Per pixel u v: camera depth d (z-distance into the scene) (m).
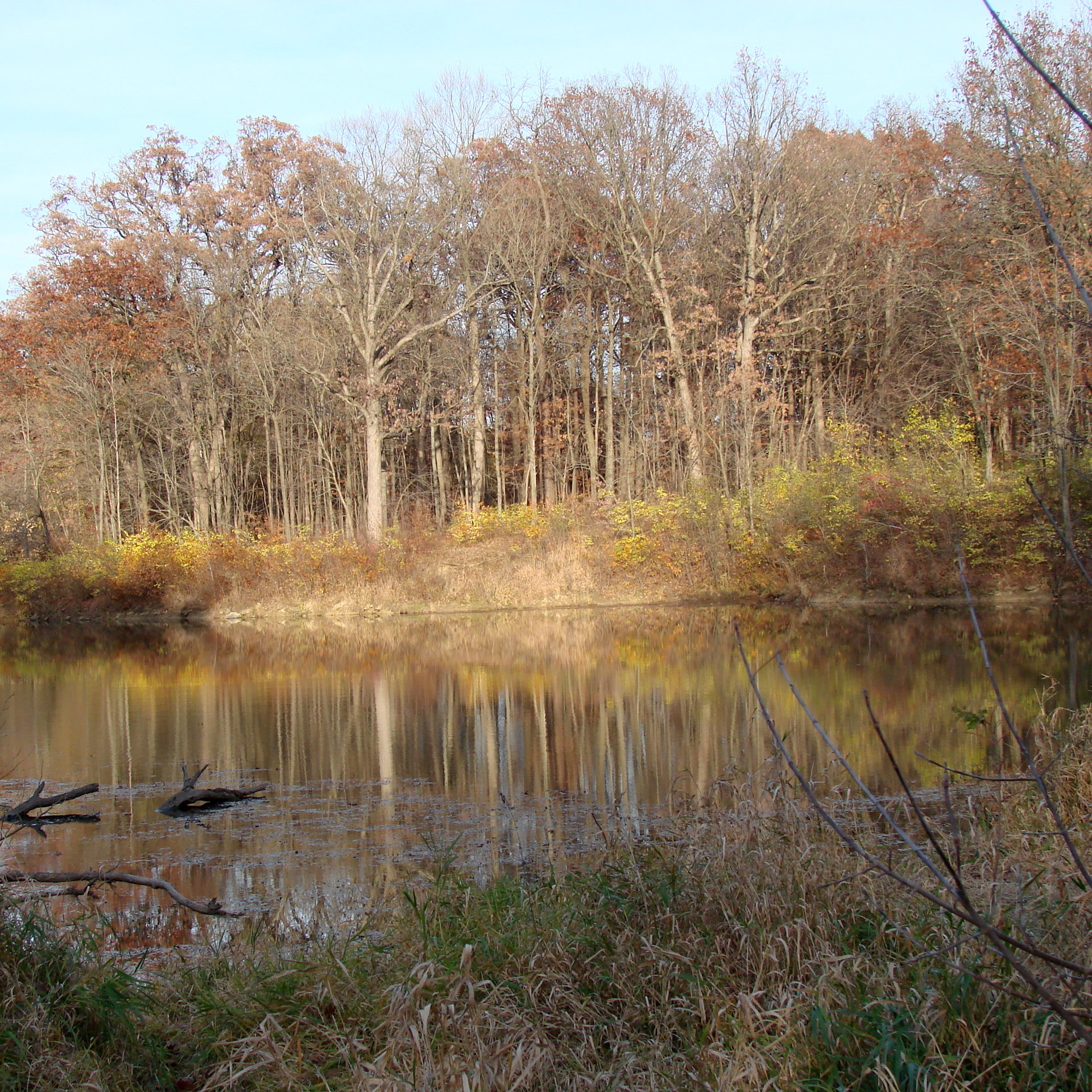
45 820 8.98
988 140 23.95
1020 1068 3.45
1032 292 20.19
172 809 9.30
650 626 24.81
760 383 32.22
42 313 40.16
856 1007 3.81
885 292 36.06
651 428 41.66
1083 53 22.66
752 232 35.94
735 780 7.25
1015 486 23.88
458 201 37.84
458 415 41.06
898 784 8.55
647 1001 4.24
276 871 7.33
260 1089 3.92
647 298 38.16
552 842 7.74
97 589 34.78
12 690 17.56
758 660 17.31
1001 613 23.11
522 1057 3.77
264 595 33.19
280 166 41.91
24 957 4.33
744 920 4.70
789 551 28.84
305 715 14.29
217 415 41.06
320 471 42.09
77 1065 3.81
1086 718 8.00
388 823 8.58
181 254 39.62
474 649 22.03
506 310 42.44
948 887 2.59
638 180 37.19
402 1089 3.66
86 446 41.28
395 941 5.26
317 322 39.12
